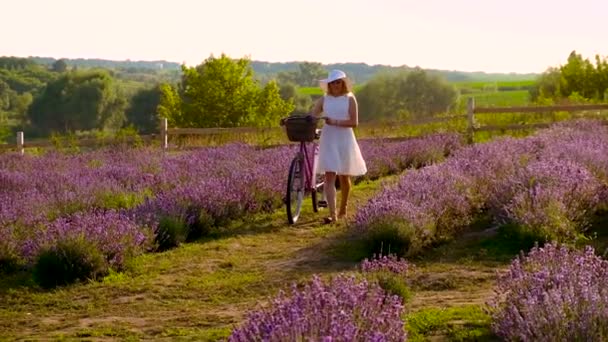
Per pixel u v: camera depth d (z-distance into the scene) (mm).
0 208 10414
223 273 8328
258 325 4527
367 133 21094
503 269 7672
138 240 8883
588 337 4645
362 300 4984
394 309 5008
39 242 8531
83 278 8242
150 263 8836
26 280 8375
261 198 11414
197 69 48344
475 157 12375
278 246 9500
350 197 12523
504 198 9570
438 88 94312
